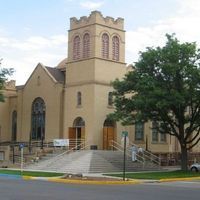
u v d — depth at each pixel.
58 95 56.06
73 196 20.77
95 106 52.41
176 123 45.44
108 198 20.19
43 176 35.56
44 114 57.94
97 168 43.69
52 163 45.56
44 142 55.28
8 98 63.28
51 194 21.47
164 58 42.25
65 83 56.06
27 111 60.22
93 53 53.19
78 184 29.58
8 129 62.81
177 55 42.16
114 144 52.91
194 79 41.41
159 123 46.06
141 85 41.97
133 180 33.19
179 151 59.00
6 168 46.03
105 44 54.22
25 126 60.16
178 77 42.16
